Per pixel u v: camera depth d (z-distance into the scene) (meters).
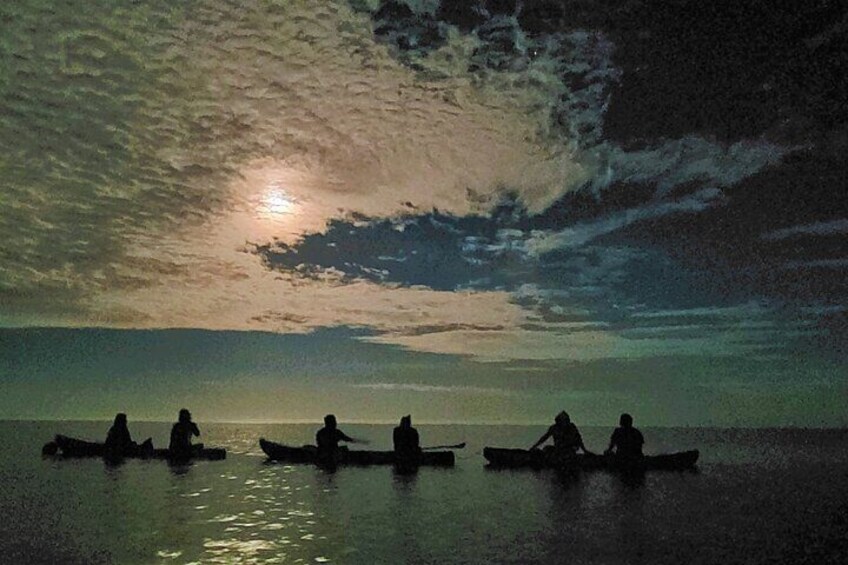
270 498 13.59
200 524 10.72
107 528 10.31
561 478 17.67
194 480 16.34
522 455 19.77
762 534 10.39
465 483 16.42
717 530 10.66
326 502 13.20
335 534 10.09
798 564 8.61
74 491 14.27
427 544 9.48
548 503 13.37
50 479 16.27
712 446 36.75
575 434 19.25
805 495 14.84
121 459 21.16
